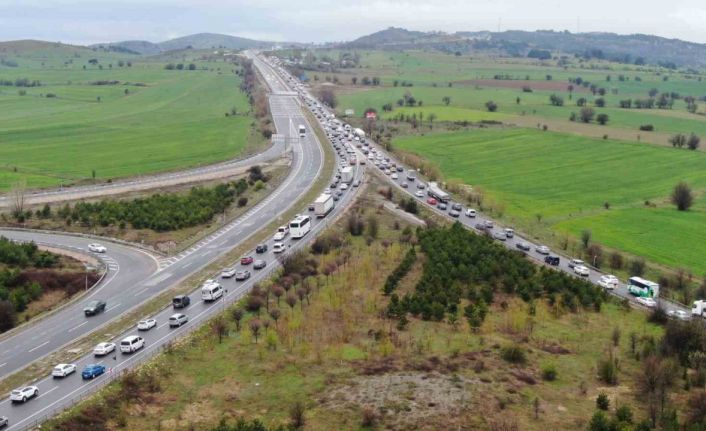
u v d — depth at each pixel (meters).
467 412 89.75
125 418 88.88
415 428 85.88
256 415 89.62
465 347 111.25
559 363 107.38
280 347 109.50
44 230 176.38
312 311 123.44
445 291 133.25
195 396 94.75
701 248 176.25
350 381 98.00
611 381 101.62
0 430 83.12
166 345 107.69
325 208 190.62
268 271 146.12
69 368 98.88
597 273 156.88
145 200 193.38
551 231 190.12
